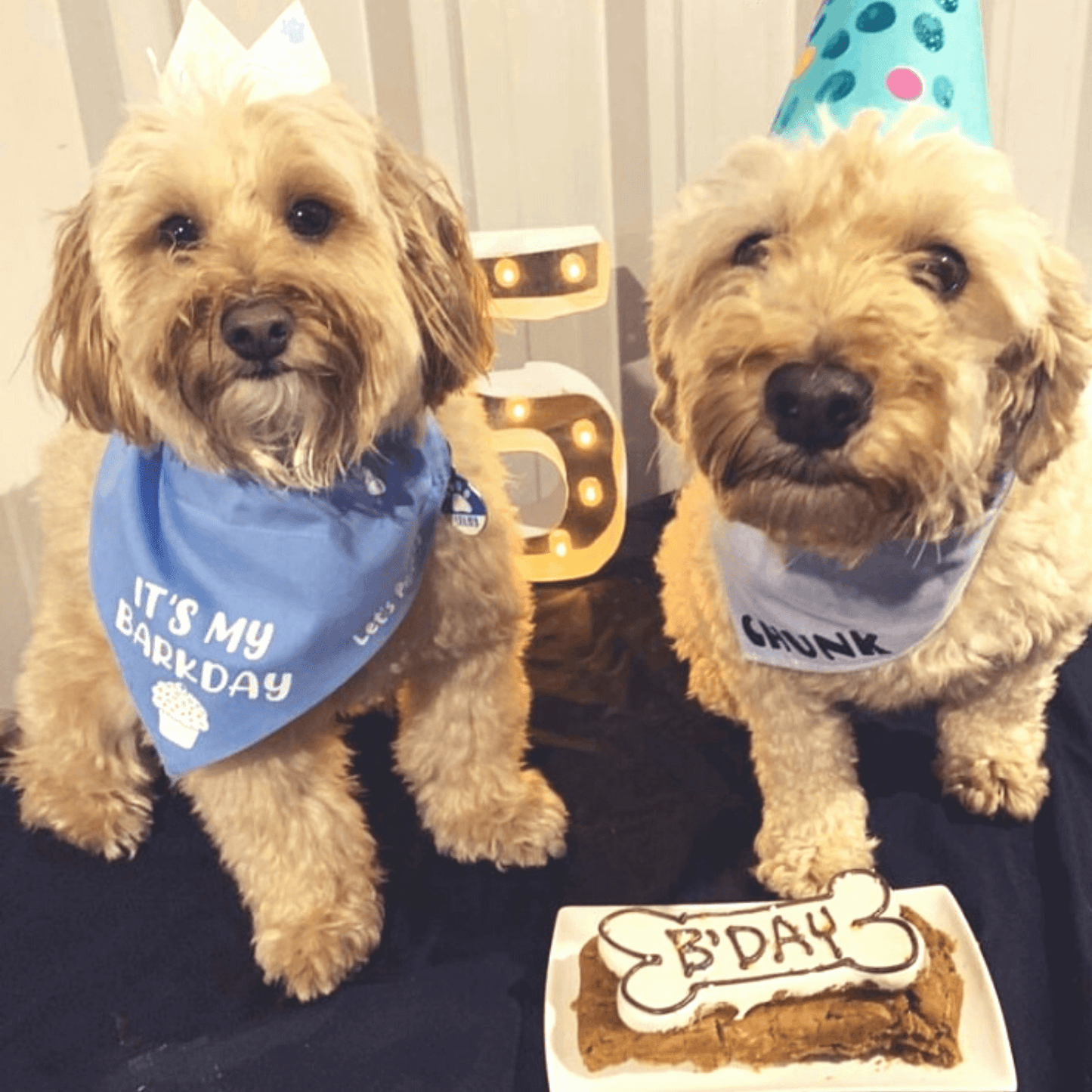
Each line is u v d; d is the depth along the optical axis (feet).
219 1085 1.56
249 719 1.66
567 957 1.63
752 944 1.53
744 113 2.91
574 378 2.61
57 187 2.42
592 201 2.86
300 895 1.77
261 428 1.63
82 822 2.05
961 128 1.64
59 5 2.29
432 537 1.78
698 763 2.10
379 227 1.63
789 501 1.46
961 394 1.43
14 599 2.72
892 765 2.07
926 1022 1.45
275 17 2.45
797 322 1.39
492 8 2.58
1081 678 2.21
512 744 2.00
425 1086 1.54
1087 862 1.76
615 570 2.72
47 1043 1.66
